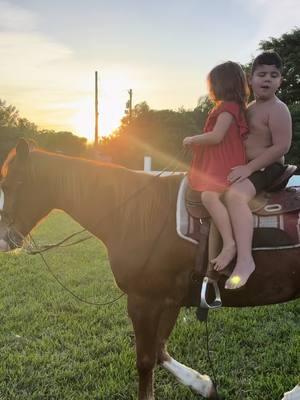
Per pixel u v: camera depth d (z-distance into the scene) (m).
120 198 2.83
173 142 35.62
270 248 2.50
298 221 2.52
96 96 30.70
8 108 58.09
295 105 26.89
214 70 2.56
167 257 2.62
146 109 41.59
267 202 2.55
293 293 2.63
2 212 2.90
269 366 3.41
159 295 2.71
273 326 4.19
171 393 3.09
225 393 3.10
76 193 2.92
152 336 2.74
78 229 10.23
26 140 2.89
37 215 3.01
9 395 3.07
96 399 3.03
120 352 3.70
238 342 3.84
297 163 25.52
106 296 5.11
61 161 2.97
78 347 3.77
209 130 2.55
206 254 2.52
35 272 6.25
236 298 2.66
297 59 28.80
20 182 2.90
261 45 30.36
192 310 4.58
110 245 2.84
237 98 2.51
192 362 3.54
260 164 2.46
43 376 3.29
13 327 4.22
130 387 3.16
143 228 2.71
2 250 2.87
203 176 2.52
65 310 4.70
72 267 6.52
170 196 2.73
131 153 36.56
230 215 2.42
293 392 2.84
